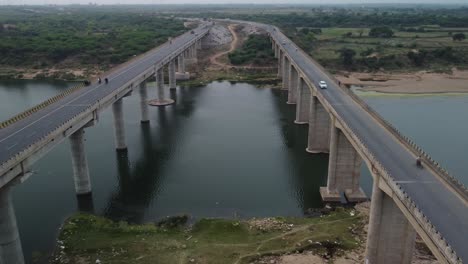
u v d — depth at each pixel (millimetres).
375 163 49250
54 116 71312
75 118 67375
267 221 64750
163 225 65375
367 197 73312
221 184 80062
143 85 117000
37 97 148000
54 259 55750
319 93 86312
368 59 194125
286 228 62344
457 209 39875
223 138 105938
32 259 56250
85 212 69875
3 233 51438
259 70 187625
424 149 94875
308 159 92375
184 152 96688
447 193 43344
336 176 73562
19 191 77250
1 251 52094
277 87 164875
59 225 65438
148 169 87375
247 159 92250
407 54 199125
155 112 131250
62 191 77375
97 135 108188
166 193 76688
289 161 91188
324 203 72875
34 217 68000
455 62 197750
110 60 195750
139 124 118875
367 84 166500
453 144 98250
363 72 186125
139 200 74375
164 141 104188
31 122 68188
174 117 125438
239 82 173625
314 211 69938
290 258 54000
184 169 87188
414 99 144500
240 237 59906
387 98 145625
